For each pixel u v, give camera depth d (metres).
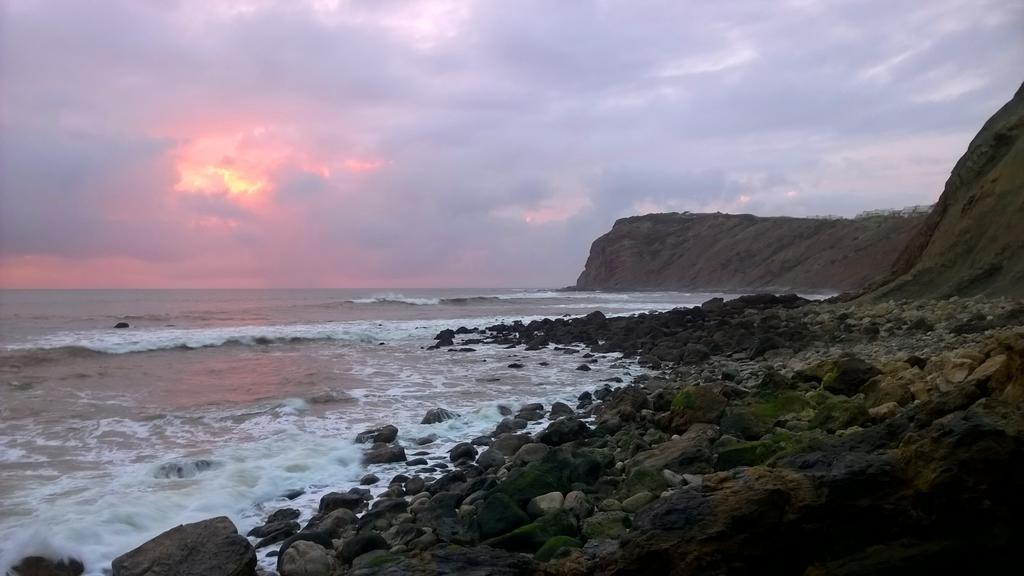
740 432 8.04
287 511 7.22
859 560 4.68
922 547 4.66
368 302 57.28
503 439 9.62
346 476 8.66
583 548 5.08
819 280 81.69
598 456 7.84
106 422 11.32
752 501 4.74
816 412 8.05
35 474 8.26
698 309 30.77
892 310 20.64
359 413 12.41
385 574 4.78
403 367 18.95
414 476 8.51
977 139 26.95
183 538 5.59
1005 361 5.71
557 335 27.34
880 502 4.78
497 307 53.72
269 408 12.50
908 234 74.31
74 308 47.94
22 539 5.88
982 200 23.33
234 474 8.28
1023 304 15.78
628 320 29.48
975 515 4.61
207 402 13.15
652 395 11.13
